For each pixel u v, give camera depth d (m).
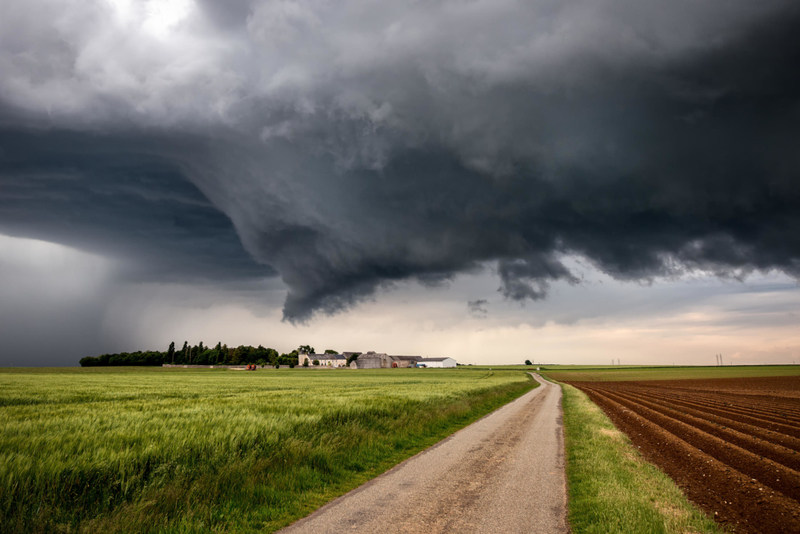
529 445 14.18
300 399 22.64
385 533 6.59
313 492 8.81
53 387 40.56
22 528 6.38
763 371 140.88
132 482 7.87
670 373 136.12
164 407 18.94
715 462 11.61
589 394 45.25
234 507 7.78
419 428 16.36
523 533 6.59
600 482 9.09
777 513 7.75
